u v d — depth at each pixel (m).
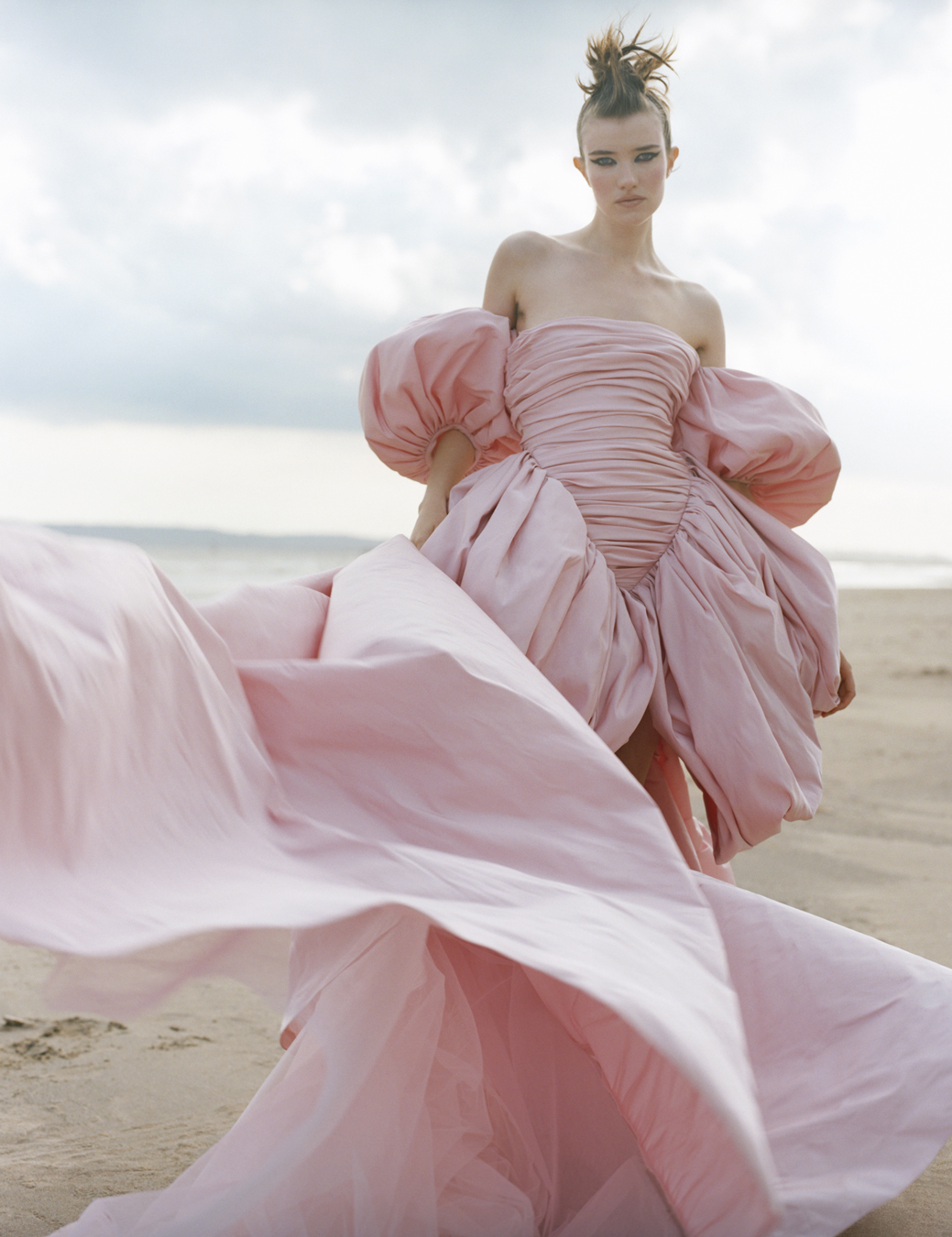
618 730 2.45
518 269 2.96
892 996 2.00
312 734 1.88
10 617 1.44
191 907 1.41
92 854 1.46
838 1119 1.89
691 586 2.60
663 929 1.57
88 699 1.50
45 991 1.49
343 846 1.69
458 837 1.76
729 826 2.52
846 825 6.07
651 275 2.96
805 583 2.78
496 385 2.86
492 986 1.98
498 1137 1.89
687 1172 1.66
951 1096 1.86
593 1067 1.93
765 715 2.56
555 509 2.59
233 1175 1.83
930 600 34.94
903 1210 2.05
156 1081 2.77
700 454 2.87
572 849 1.72
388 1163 1.75
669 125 2.96
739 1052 1.36
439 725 1.86
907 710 11.11
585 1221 1.82
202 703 1.74
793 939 2.08
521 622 2.41
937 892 4.53
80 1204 2.10
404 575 2.36
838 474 2.96
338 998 1.81
